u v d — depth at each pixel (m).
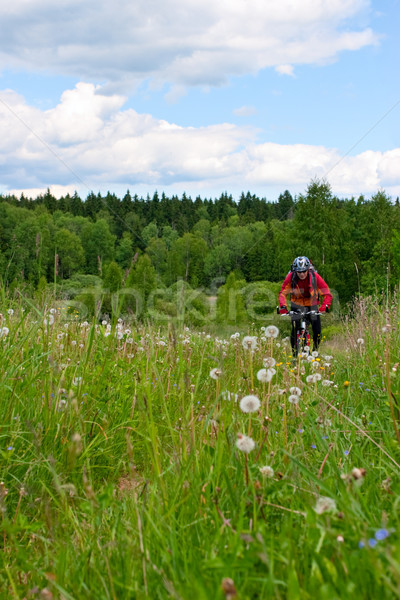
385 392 4.12
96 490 3.17
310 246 55.12
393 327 6.17
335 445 2.94
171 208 164.25
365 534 1.65
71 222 124.44
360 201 76.31
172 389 4.54
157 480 2.42
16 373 3.84
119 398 4.38
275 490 2.27
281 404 3.69
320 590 1.48
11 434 3.26
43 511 2.49
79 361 4.45
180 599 1.51
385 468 2.71
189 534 2.10
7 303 4.52
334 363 7.04
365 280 50.06
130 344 5.57
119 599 1.81
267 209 172.75
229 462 2.51
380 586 1.47
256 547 1.72
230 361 5.40
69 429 3.44
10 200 150.38
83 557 2.08
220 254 97.62
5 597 1.99
